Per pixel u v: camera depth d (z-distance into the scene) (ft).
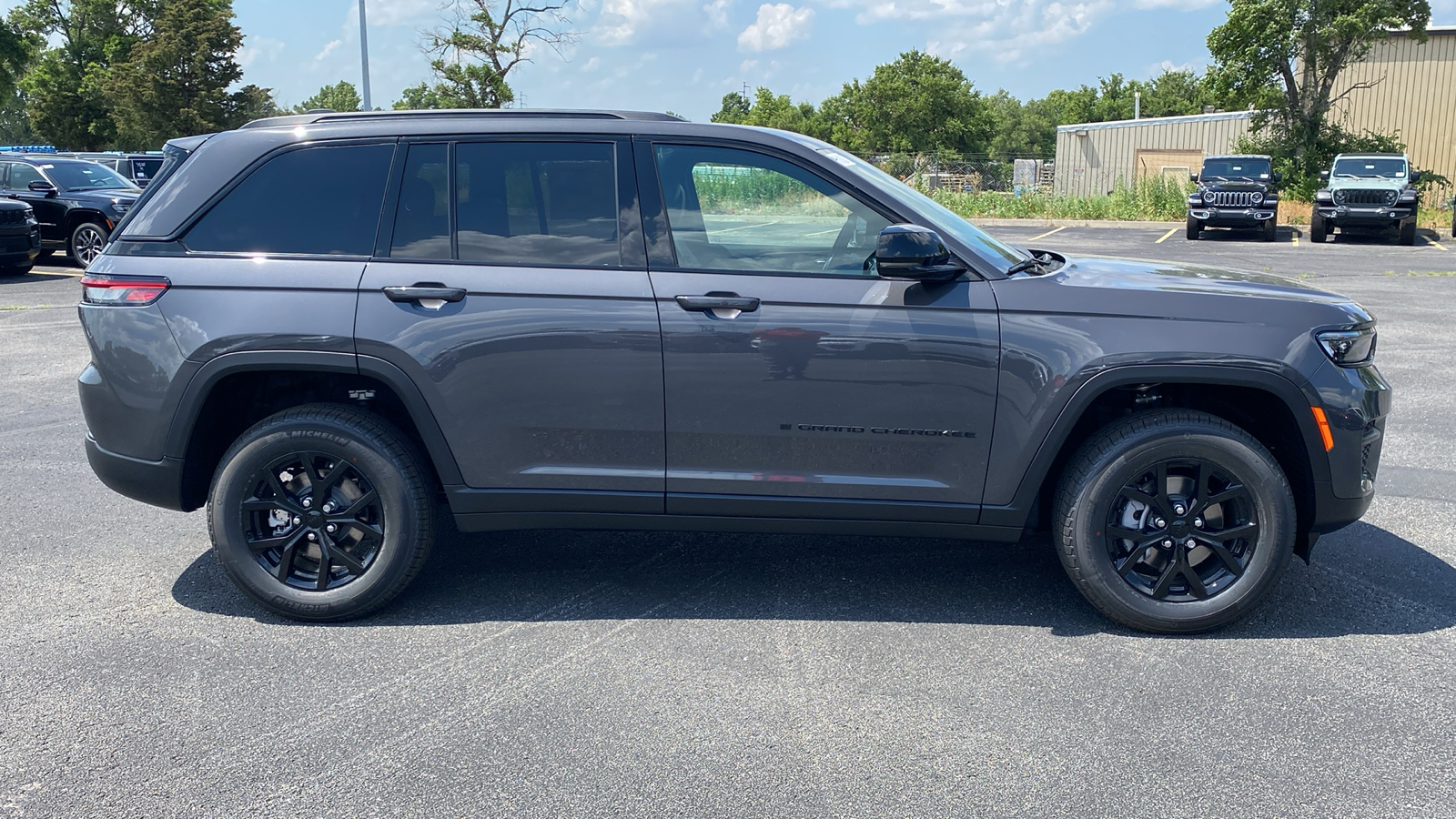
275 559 12.74
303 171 12.50
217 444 13.26
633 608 13.10
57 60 220.84
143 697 10.82
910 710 10.48
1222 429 11.77
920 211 12.09
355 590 12.56
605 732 10.09
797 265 12.10
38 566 14.55
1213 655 11.69
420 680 11.21
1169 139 139.03
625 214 12.16
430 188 12.34
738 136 12.20
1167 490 12.07
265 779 9.29
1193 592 12.11
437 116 12.57
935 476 12.16
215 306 12.22
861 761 9.54
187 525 16.33
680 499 12.41
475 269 12.16
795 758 9.60
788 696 10.78
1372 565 14.40
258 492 12.66
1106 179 143.54
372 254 12.31
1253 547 12.00
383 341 12.06
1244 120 133.49
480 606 13.20
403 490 12.48
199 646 12.06
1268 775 9.26
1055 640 12.12
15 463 19.62
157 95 176.24
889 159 158.51
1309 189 101.81
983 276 11.87
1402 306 40.96
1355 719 10.24
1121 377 11.62
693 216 12.16
